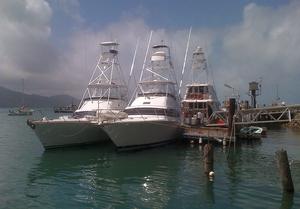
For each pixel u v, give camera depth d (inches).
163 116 1391.5
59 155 1197.1
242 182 824.3
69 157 1159.6
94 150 1290.6
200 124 1583.4
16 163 1064.2
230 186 788.6
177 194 730.2
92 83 1555.1
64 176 894.4
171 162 1075.3
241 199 693.3
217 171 951.6
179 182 828.6
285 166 729.0
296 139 1779.0
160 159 1123.3
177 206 657.0
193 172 936.9
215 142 1478.8
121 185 804.6
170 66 1546.5
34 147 1416.1
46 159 1127.0
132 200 693.3
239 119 1612.9
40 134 1236.5
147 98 1455.5
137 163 1060.5
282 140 1727.4
